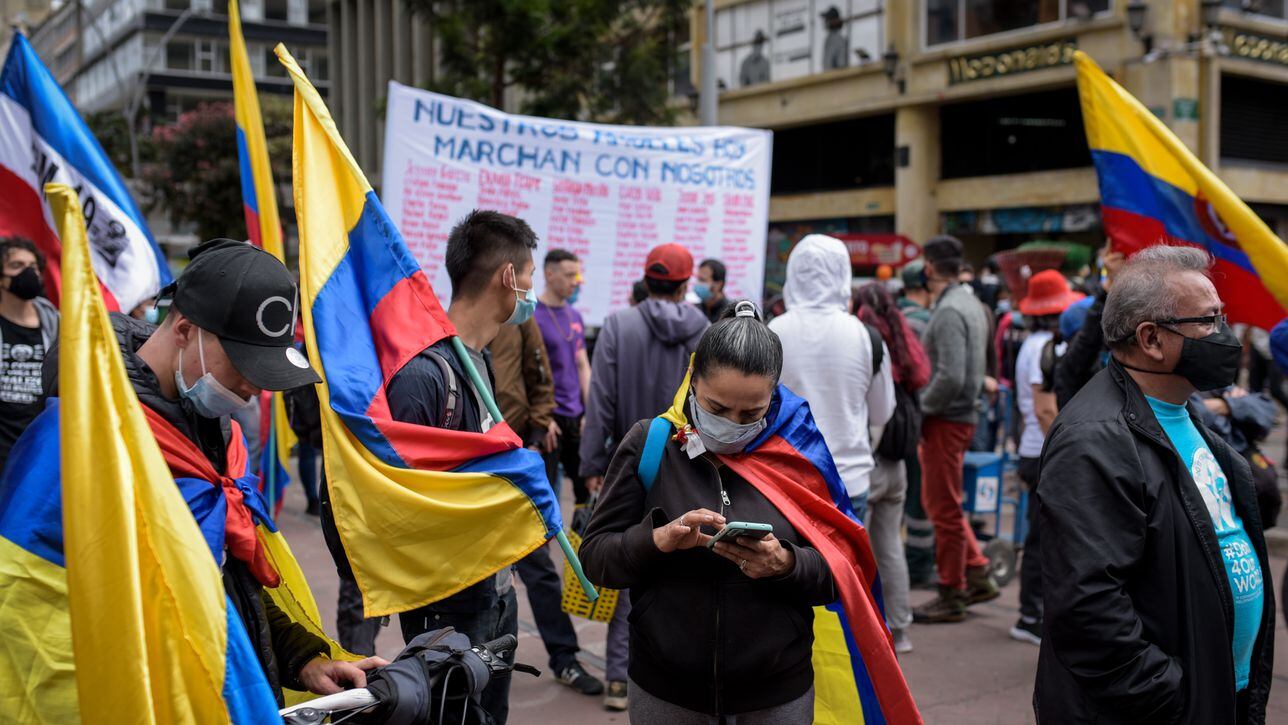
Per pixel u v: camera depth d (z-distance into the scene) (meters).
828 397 4.39
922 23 21.20
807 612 2.64
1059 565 2.40
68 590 1.66
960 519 5.71
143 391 1.96
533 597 4.77
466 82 15.09
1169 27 17.53
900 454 4.95
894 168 22.81
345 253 2.82
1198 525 2.42
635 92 15.53
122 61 58.88
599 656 5.27
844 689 3.01
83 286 1.67
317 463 8.14
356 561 2.57
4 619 1.79
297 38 58.44
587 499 6.05
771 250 25.47
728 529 2.33
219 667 1.77
